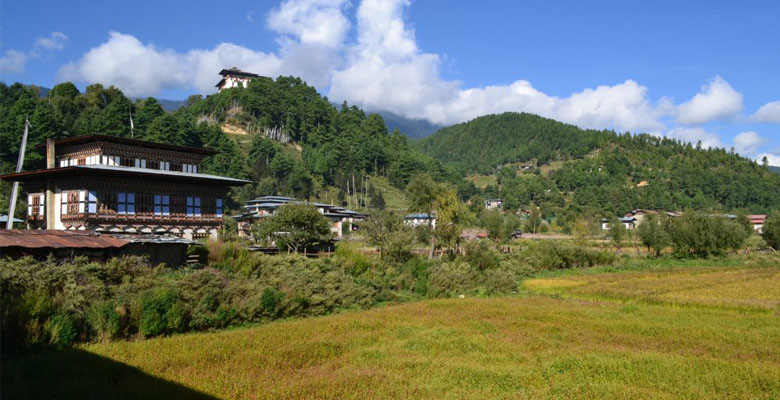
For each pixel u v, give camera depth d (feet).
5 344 81.82
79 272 111.96
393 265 198.49
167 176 195.83
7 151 357.61
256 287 128.16
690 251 335.26
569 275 244.42
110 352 82.89
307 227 216.74
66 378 68.95
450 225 251.80
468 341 94.63
